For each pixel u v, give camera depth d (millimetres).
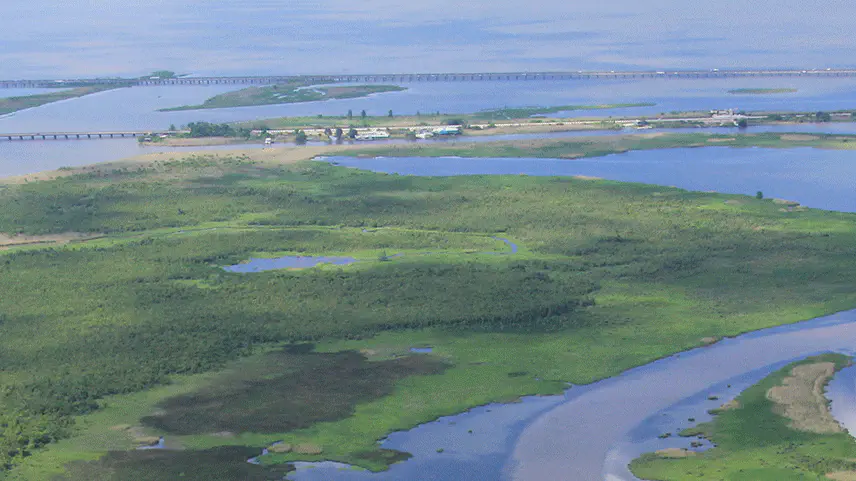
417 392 174875
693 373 181750
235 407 169375
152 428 162125
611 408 168250
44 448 155500
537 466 150375
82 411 168750
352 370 184250
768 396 170625
